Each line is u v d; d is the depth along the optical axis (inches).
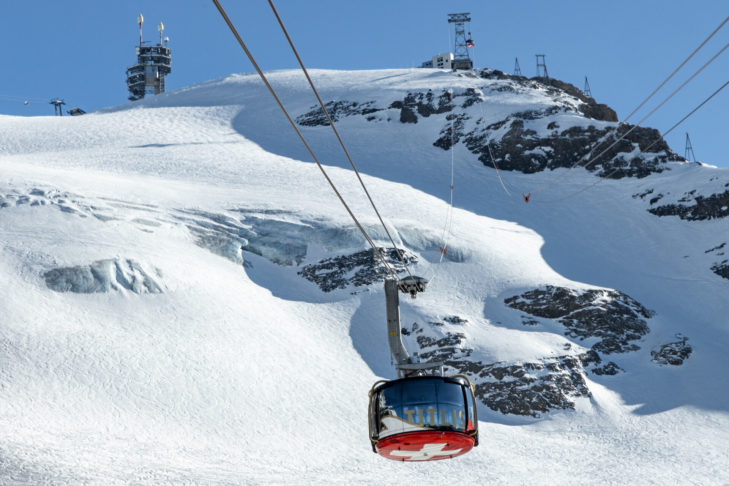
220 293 3002.0
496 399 2672.2
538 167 5201.8
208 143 5797.2
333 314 3166.8
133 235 3218.5
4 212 3250.5
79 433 1994.3
